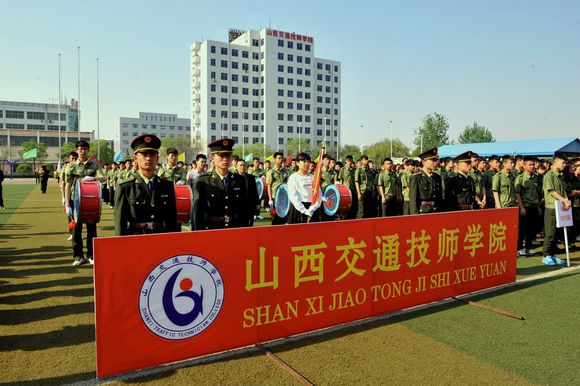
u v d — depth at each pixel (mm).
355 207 12391
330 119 89375
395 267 4688
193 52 79938
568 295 5422
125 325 3129
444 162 11547
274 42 80562
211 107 76625
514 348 3809
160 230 4207
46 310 4734
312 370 3371
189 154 73812
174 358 3354
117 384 3111
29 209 15508
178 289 3338
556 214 7176
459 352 3721
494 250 5695
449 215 5152
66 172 7238
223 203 4637
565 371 3377
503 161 8672
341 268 4258
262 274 3760
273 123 81188
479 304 5020
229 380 3193
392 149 59125
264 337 3818
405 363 3506
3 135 72125
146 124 113875
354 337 4035
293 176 7402
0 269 6535
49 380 3186
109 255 3041
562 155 7219
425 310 4832
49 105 84625
